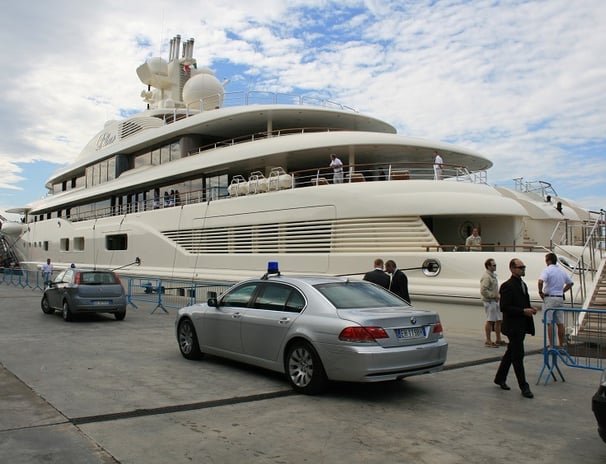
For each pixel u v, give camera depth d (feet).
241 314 25.67
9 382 23.04
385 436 17.13
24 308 55.11
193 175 73.20
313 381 21.59
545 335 25.57
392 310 22.43
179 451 15.39
